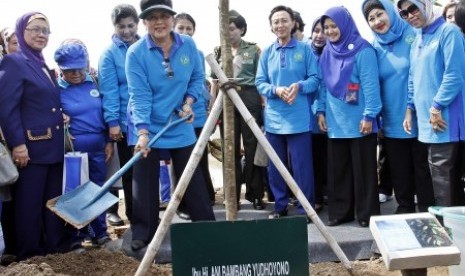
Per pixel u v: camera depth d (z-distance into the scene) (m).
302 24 5.83
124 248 4.30
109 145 4.85
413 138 4.54
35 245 4.24
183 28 5.53
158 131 4.07
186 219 5.16
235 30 5.53
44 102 4.20
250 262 2.83
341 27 4.54
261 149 5.29
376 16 4.53
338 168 4.71
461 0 4.40
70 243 4.52
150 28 3.91
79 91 4.69
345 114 4.58
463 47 4.03
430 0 4.14
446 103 3.98
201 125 5.34
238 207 5.60
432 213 3.45
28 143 4.14
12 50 4.65
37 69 4.21
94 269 3.96
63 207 3.71
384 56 4.57
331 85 4.64
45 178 4.26
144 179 4.14
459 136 4.04
